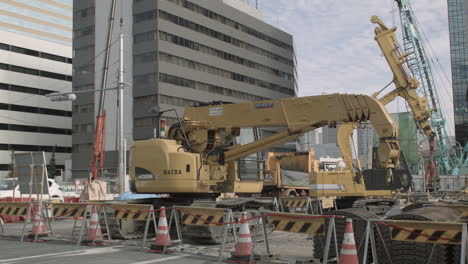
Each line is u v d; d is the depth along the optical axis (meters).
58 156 97.81
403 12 68.31
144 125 77.56
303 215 9.66
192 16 85.69
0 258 11.11
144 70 78.88
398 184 15.59
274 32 106.12
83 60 81.94
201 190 14.69
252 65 98.75
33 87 94.56
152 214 13.59
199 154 14.85
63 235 15.72
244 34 97.50
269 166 30.22
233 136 15.52
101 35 81.12
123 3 80.94
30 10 94.94
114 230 14.90
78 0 83.44
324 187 17.70
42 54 96.44
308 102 13.94
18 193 28.11
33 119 94.12
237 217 14.06
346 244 8.50
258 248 12.93
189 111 15.77
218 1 91.88
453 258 8.64
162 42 79.31
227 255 11.44
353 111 13.38
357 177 16.86
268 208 16.19
